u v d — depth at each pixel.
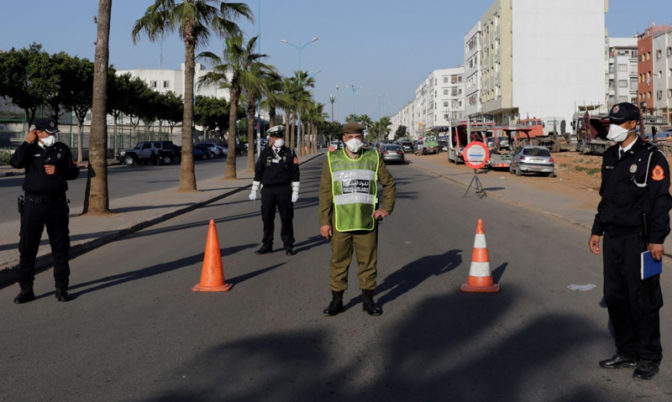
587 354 4.84
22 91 40.81
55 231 6.74
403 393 4.08
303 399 3.98
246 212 16.23
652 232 4.23
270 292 7.06
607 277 4.50
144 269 8.57
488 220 14.04
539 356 4.80
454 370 4.51
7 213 15.34
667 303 6.48
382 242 10.76
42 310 6.40
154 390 4.16
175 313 6.18
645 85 78.12
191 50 21.83
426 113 158.25
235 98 29.72
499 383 4.25
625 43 98.88
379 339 5.26
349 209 5.88
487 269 7.10
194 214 15.94
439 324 5.71
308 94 65.62
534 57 69.94
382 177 6.05
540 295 6.84
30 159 6.64
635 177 4.28
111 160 54.72
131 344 5.19
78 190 24.12
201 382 4.29
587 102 70.12
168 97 67.25
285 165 9.50
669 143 37.41
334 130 151.88
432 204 17.95
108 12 14.56
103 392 4.14
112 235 11.42
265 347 5.07
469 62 93.88
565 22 69.69
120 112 59.34
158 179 30.70
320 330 5.55
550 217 14.59
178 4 21.23
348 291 7.10
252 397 4.01
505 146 46.75
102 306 6.54
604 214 4.47
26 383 4.33
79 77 43.75
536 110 70.19
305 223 13.44
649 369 4.34
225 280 7.75
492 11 77.69
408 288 7.24
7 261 8.42
